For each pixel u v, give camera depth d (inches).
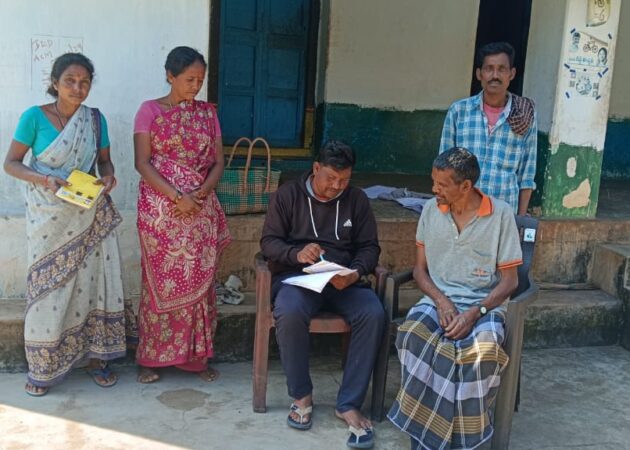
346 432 128.5
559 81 179.6
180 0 153.1
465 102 151.7
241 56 242.2
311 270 126.2
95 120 132.9
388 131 253.6
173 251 134.8
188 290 136.6
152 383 142.9
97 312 137.3
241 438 124.2
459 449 117.3
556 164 184.9
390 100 251.1
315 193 132.8
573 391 151.9
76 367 144.7
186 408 133.7
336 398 141.6
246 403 137.2
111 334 139.0
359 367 128.1
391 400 143.5
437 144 259.0
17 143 128.0
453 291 126.0
